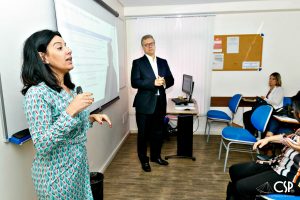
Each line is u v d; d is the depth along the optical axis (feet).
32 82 3.33
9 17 3.89
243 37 12.83
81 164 3.70
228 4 12.08
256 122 9.01
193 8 12.37
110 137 10.21
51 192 3.36
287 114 9.54
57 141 3.03
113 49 9.96
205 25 12.78
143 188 8.02
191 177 8.77
